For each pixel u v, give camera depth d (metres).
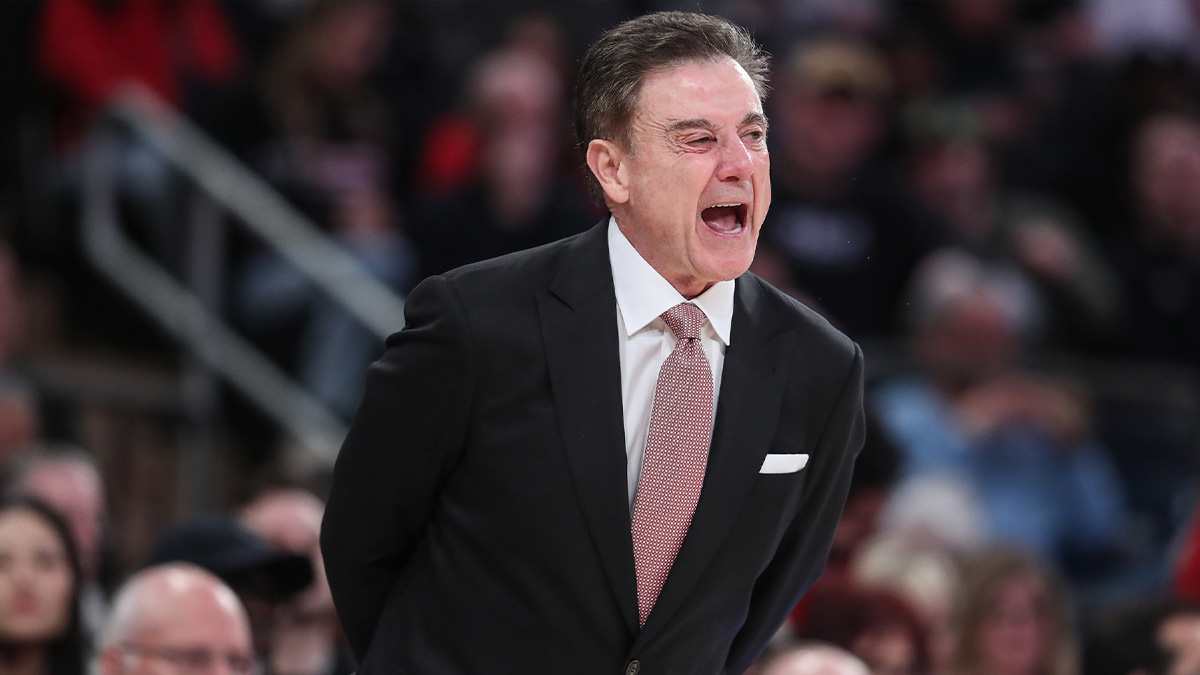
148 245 17.44
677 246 6.10
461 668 6.13
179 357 17.36
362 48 20.89
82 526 12.20
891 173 22.47
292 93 20.58
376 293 17.12
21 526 10.72
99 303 18.12
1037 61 25.80
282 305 17.02
